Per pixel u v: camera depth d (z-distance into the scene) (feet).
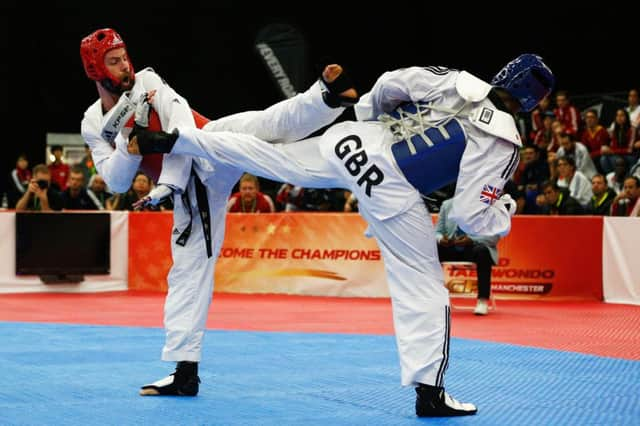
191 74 59.00
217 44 58.85
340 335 23.59
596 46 57.06
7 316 28.30
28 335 23.21
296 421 12.82
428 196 13.92
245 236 37.40
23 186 49.06
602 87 57.21
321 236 36.37
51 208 38.88
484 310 29.37
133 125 14.19
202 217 14.87
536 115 48.32
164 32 58.54
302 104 13.75
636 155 43.19
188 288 14.84
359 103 13.96
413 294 13.33
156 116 14.73
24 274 36.94
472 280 34.71
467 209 12.97
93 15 58.03
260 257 37.24
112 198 41.37
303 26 58.34
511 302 33.94
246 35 58.70
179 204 14.96
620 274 33.96
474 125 12.92
